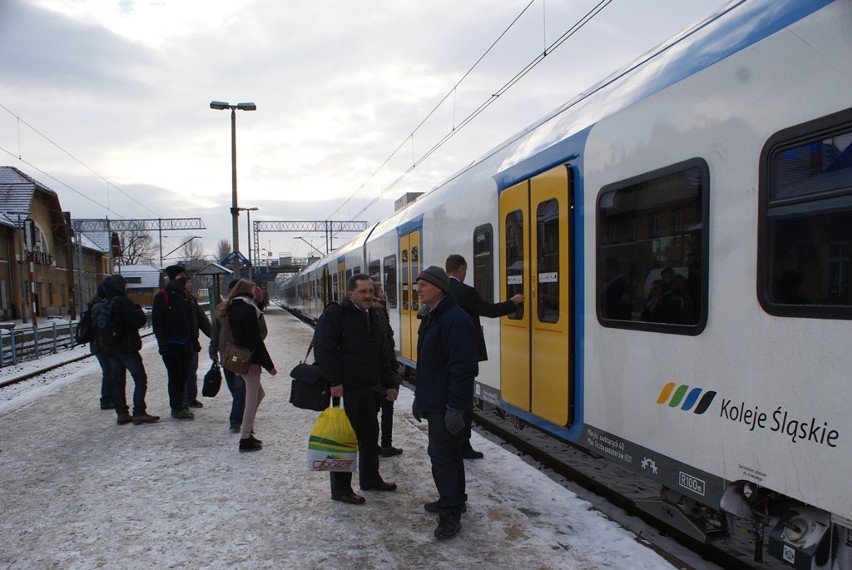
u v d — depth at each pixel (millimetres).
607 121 4109
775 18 2857
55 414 7801
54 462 5516
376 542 3664
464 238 6945
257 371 5781
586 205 4332
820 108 2574
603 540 3602
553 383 4762
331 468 4184
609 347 4027
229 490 4660
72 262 40219
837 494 2447
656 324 3549
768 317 2793
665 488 3695
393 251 11156
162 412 7730
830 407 2488
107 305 6848
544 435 6867
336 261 19578
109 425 7012
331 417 4242
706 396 3170
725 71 3094
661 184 3543
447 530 3656
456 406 3508
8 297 34438
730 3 3365
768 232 2805
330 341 4246
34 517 4188
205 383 6465
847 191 2449
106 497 4559
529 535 3695
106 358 7695
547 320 4859
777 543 2809
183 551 3607
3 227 33750
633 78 4086
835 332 2475
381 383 4688
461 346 3541
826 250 2529
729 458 3010
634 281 3783
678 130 3408
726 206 3055
